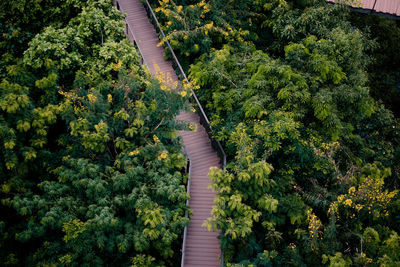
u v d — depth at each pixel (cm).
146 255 1330
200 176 1559
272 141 1451
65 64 1441
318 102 1508
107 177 1284
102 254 1254
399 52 2353
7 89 1206
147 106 1437
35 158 1269
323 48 1691
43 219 1116
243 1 2136
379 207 1317
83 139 1268
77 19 1653
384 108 2034
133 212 1296
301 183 1521
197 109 1720
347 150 1616
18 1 1697
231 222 1238
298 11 1955
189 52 1923
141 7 2067
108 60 1580
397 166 1733
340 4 1895
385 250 1230
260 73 1625
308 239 1266
